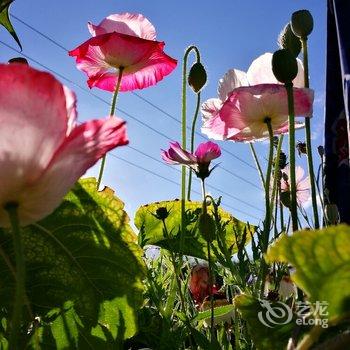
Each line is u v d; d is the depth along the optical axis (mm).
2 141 466
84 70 1404
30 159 476
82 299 876
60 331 859
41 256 858
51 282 867
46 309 861
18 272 482
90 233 871
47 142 475
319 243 473
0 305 821
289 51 919
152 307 1104
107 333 881
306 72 1064
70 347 857
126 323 888
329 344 482
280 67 914
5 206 489
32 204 498
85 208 868
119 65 1348
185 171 1196
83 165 500
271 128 1071
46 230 850
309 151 967
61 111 471
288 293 985
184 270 1343
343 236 466
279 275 952
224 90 1209
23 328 801
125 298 885
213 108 1222
